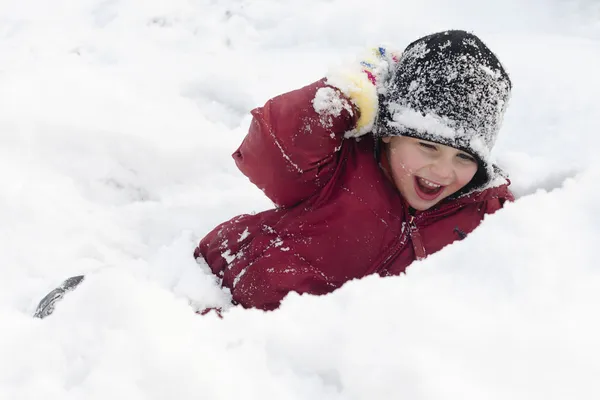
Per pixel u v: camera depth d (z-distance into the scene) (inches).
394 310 38.3
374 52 70.2
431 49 64.7
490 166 67.1
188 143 107.9
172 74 128.5
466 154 65.4
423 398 32.1
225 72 129.0
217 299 70.1
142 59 134.6
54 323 43.5
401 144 66.8
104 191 99.9
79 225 91.0
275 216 75.6
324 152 66.8
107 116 109.4
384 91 67.6
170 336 38.7
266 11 153.9
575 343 34.0
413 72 64.7
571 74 116.2
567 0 149.6
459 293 38.7
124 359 37.2
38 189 93.7
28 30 146.2
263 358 37.4
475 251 41.7
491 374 33.0
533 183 77.0
